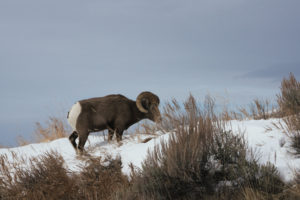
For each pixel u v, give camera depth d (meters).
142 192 7.21
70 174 9.52
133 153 9.23
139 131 11.87
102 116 12.61
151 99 12.88
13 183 9.48
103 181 8.56
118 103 12.94
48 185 8.75
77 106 12.46
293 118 8.30
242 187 6.80
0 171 10.50
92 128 12.56
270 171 6.79
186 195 7.12
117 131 12.81
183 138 7.67
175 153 7.26
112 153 9.95
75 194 8.45
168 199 7.11
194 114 9.02
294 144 7.25
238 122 9.56
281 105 10.36
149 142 9.56
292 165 6.80
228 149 7.50
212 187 7.06
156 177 7.33
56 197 8.31
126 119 12.95
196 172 7.14
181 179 7.13
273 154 7.29
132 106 13.23
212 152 7.62
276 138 7.77
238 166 7.14
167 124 10.48
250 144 7.85
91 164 9.34
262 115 10.93
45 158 10.32
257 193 6.37
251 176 6.88
